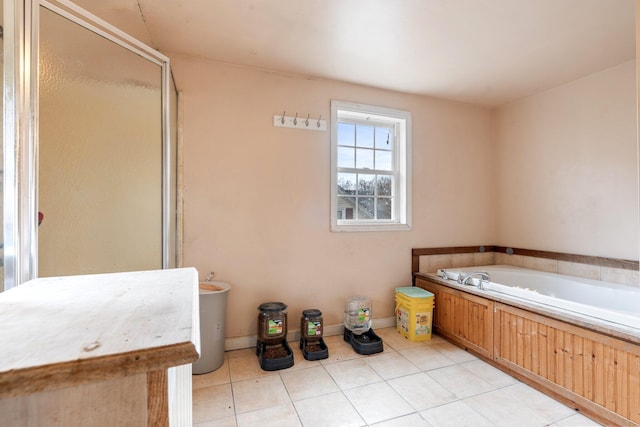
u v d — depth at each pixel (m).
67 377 0.32
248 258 2.47
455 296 2.54
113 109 1.46
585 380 1.64
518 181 3.17
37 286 0.62
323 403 1.74
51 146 1.14
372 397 1.80
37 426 0.34
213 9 1.76
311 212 2.67
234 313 2.43
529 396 1.82
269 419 1.60
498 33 1.99
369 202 3.04
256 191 2.49
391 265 2.97
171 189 2.08
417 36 2.03
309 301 2.65
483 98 3.14
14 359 0.32
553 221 2.84
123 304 0.51
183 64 2.29
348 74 2.62
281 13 1.80
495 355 2.16
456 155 3.24
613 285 2.31
